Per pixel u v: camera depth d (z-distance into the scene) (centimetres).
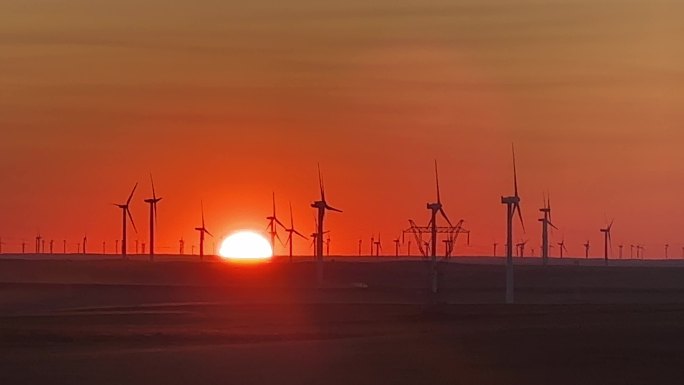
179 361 15800
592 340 17762
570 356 15688
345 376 13938
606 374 13825
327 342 19238
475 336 19162
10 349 18925
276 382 13400
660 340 17725
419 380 13462
